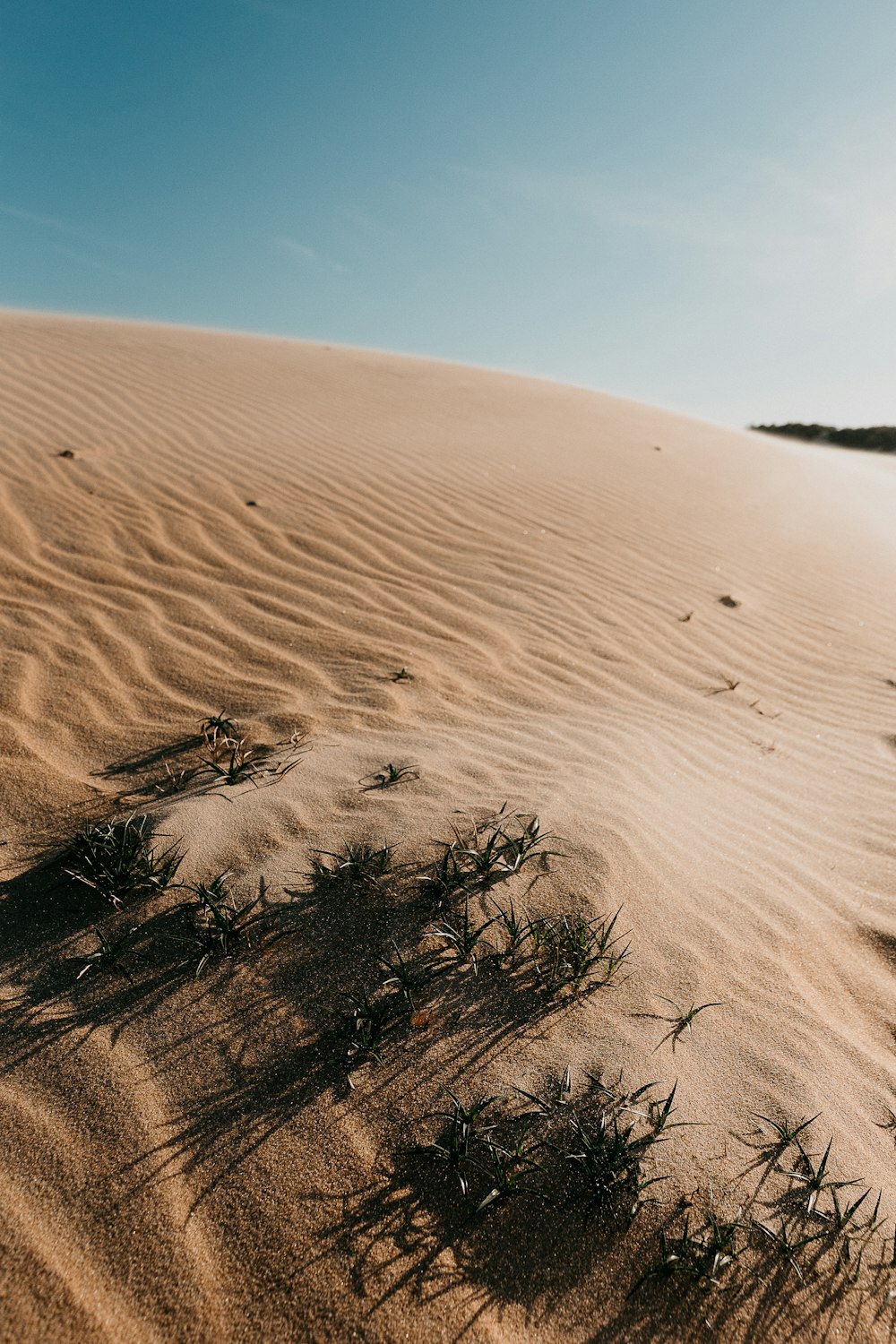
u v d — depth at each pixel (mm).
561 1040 1915
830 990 2230
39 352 10336
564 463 9727
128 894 2277
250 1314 1356
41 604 4223
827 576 7156
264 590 4914
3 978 1988
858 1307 1449
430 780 2949
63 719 3219
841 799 3484
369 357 16203
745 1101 1807
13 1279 1362
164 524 5613
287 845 2492
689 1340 1389
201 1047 1839
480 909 2279
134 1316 1336
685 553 7094
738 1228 1541
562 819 2727
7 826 2551
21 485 5762
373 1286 1408
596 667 4637
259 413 9352
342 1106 1726
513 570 5977
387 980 2039
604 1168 1609
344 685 3881
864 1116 1814
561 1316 1407
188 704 3502
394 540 6172
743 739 3992
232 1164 1589
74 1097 1696
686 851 2764
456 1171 1612
